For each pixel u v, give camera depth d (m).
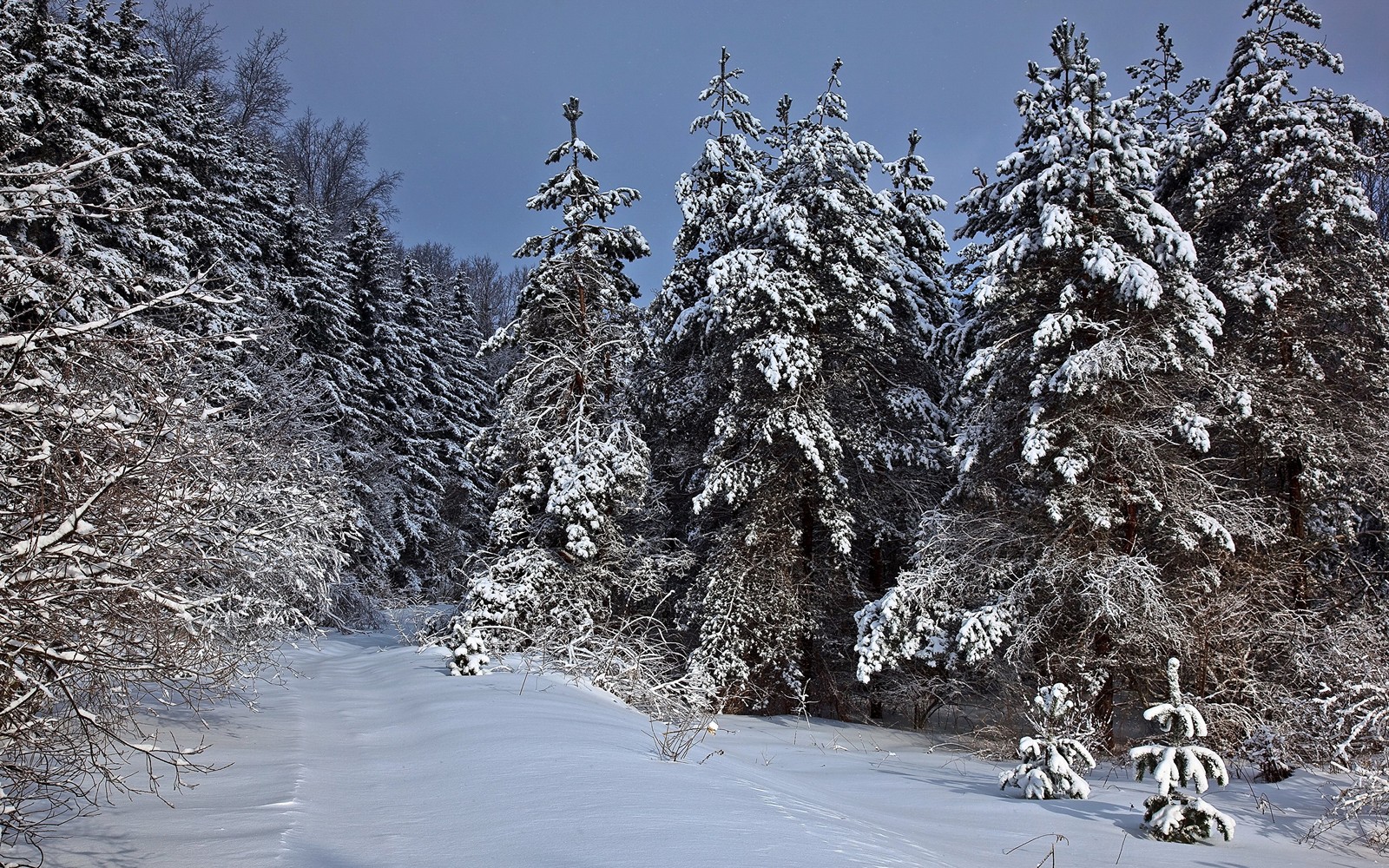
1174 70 20.81
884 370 21.72
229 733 10.41
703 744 12.20
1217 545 15.35
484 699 12.59
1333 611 16.47
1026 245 15.65
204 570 7.45
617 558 20.31
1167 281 15.22
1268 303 16.27
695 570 22.28
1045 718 11.72
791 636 19.28
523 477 21.11
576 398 21.14
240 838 5.68
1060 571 15.22
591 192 21.39
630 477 20.16
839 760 14.19
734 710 19.75
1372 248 17.33
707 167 23.08
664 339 22.14
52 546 4.82
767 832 6.00
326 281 32.41
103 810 6.48
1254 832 9.15
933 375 21.86
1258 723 13.52
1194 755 8.57
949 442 20.45
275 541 12.39
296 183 40.97
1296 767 13.48
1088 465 14.91
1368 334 17.56
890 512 21.78
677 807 6.52
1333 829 9.39
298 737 10.48
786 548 19.62
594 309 21.78
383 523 32.34
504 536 20.19
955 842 7.90
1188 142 18.31
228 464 8.89
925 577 16.53
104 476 5.40
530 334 22.03
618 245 21.77
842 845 5.97
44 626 4.91
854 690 21.38
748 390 20.08
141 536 5.36
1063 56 16.17
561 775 7.57
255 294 25.91
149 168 22.31
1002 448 16.78
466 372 47.00
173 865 5.03
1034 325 16.66
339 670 19.16
